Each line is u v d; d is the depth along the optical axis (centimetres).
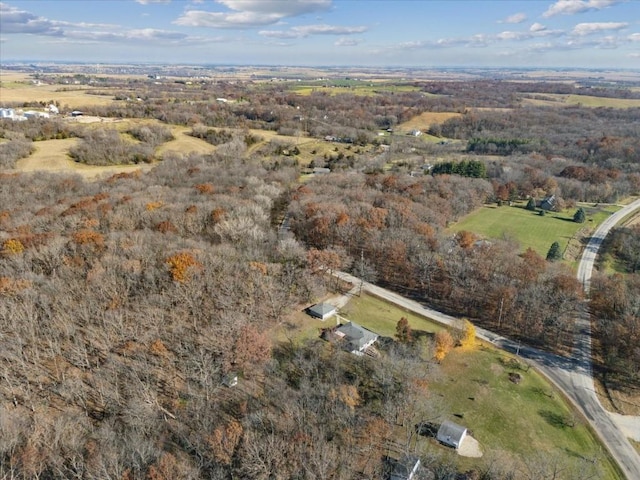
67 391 5716
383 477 5250
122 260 7800
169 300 7375
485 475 5494
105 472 4503
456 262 9912
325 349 7462
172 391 6106
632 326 7706
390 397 6450
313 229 11025
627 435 6356
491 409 6675
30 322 6331
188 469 4941
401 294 9856
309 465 5062
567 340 8494
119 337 6681
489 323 8962
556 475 5509
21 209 10762
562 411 6738
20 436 4972
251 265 8344
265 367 6675
